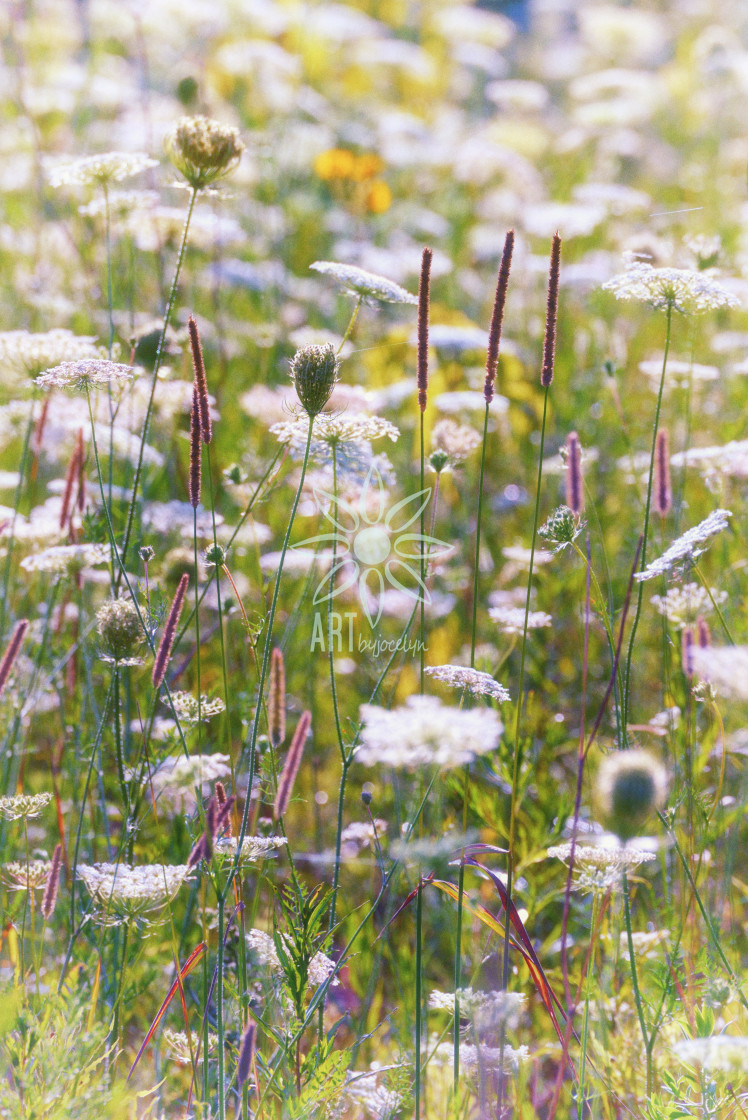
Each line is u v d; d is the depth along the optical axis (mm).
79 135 7211
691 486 5180
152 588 3219
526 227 7336
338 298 6777
